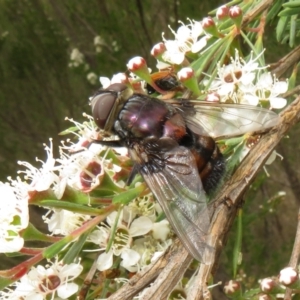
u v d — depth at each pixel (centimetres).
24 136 29
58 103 29
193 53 10
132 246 9
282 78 11
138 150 9
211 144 9
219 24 10
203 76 10
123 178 9
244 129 9
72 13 28
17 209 8
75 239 8
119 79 10
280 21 11
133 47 27
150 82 10
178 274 8
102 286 9
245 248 23
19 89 30
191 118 9
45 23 29
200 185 8
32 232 8
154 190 8
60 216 9
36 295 9
